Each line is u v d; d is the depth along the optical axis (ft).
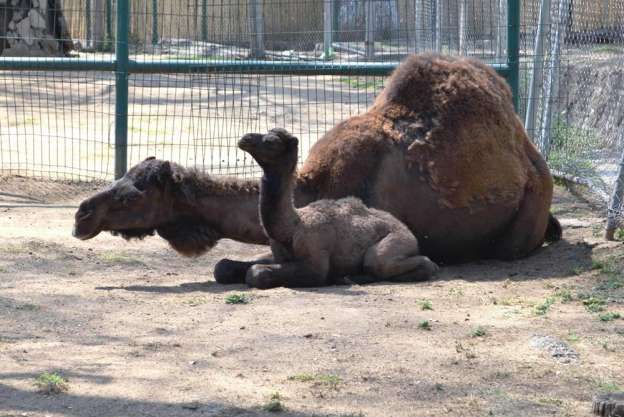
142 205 32.17
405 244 33.04
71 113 66.44
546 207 37.32
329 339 26.04
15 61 46.78
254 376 23.25
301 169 35.09
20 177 50.85
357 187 34.47
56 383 22.26
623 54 52.31
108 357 24.58
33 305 29.50
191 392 22.12
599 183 45.96
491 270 35.73
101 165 54.60
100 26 93.15
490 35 59.41
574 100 56.59
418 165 34.88
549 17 50.14
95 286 32.48
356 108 73.67
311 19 86.22
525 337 26.58
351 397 21.97
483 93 35.70
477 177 35.19
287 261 32.53
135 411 20.97
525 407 21.58
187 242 33.17
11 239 38.34
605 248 37.17
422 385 22.79
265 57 63.10
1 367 23.63
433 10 67.56
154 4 66.90
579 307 29.91
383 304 29.73
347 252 32.55
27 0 90.53
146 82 86.38
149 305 29.81
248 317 28.22
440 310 29.22
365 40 87.04
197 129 66.28
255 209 33.27
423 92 35.73
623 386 22.89
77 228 31.73
